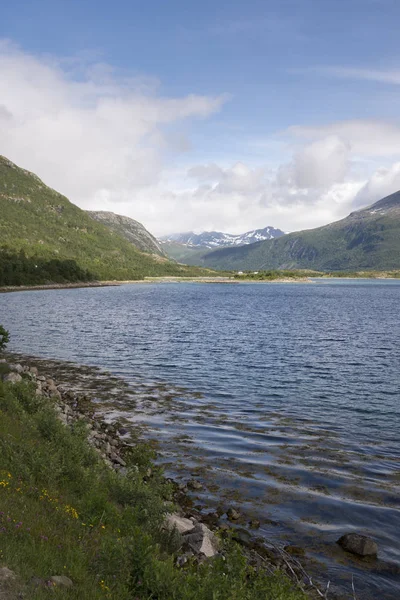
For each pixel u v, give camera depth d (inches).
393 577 442.9
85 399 1111.6
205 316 3484.3
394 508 584.7
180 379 1373.0
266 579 354.3
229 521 545.0
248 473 692.1
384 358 1771.7
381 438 868.6
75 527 383.9
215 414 1015.6
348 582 432.1
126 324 2822.3
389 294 7849.4
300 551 484.4
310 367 1581.0
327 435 883.4
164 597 305.9
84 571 312.7
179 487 629.0
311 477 680.4
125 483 516.7
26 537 328.8
